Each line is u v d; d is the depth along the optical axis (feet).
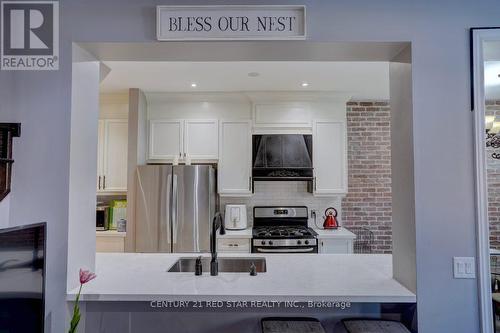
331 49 5.72
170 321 5.70
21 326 3.83
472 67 5.33
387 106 13.65
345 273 6.38
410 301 5.21
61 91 5.34
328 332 5.74
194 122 12.75
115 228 12.35
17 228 3.79
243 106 12.82
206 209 11.40
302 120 12.60
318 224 13.47
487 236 5.20
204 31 5.37
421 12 5.42
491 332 5.09
